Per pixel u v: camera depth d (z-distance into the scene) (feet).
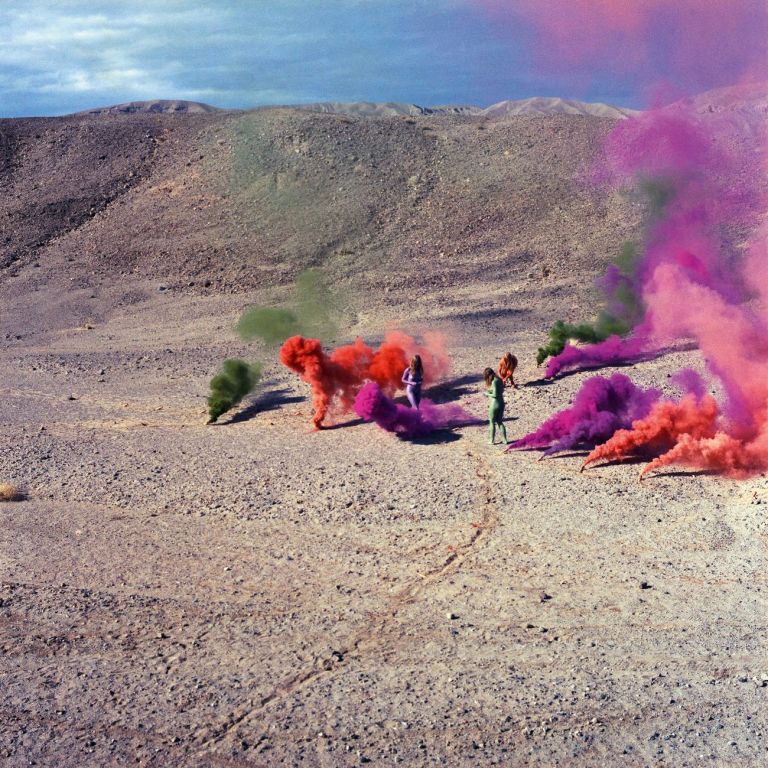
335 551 35.22
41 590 32.48
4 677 26.20
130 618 29.94
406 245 145.18
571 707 23.41
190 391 71.51
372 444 51.39
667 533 35.12
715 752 21.36
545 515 37.65
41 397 71.05
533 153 172.86
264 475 45.85
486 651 26.63
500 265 133.39
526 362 73.82
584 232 142.92
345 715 23.50
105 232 157.79
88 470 48.52
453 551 34.45
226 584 32.55
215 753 22.08
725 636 26.89
